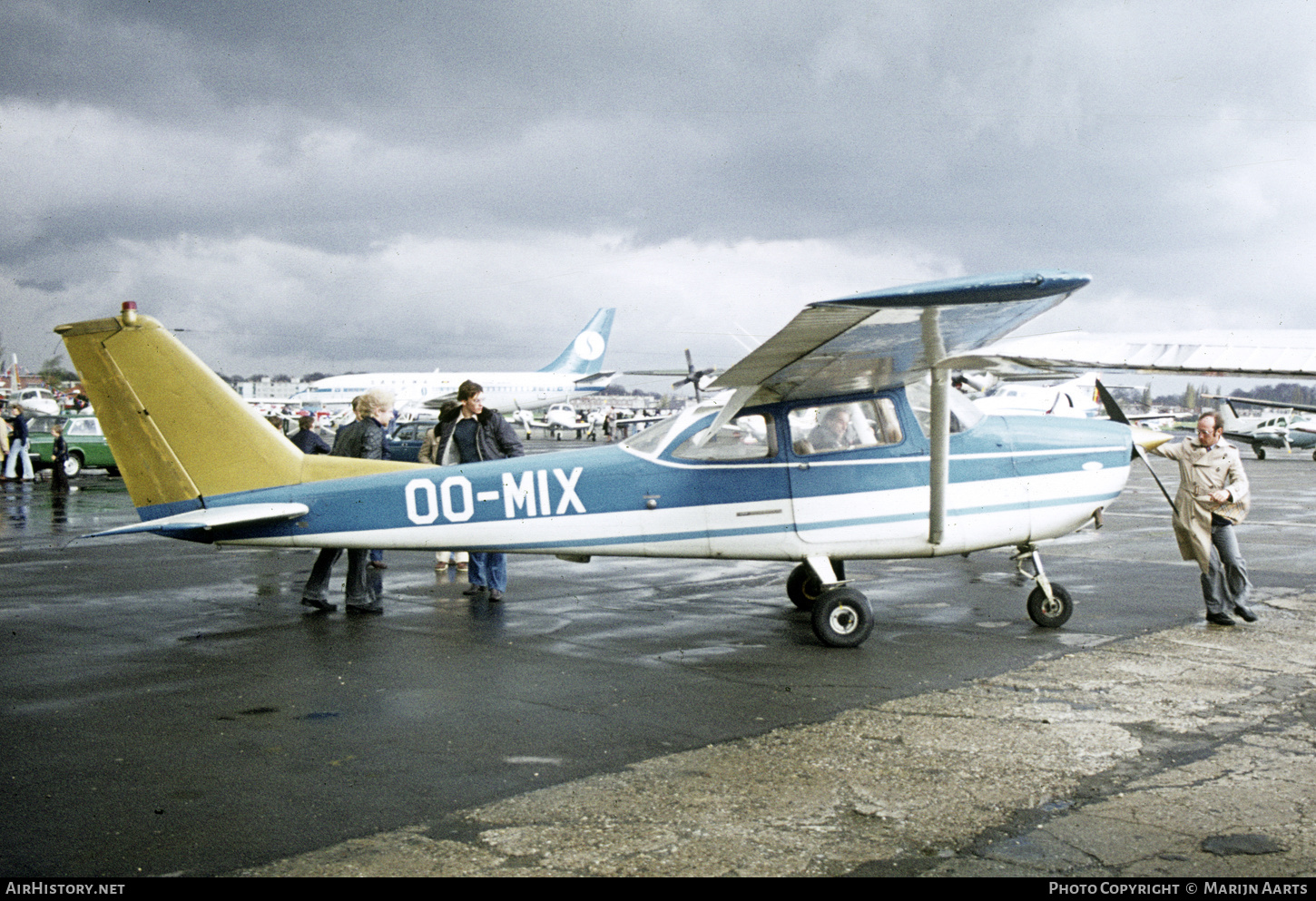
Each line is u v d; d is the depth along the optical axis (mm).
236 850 3256
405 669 5840
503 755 4246
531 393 62344
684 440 6891
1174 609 7594
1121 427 7238
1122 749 4234
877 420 6832
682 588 8930
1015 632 6844
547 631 6996
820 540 6781
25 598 8352
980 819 3492
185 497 6844
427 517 6852
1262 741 4332
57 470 20188
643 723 4719
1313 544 11391
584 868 3115
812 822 3482
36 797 3740
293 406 59250
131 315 6668
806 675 5656
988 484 6832
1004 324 5746
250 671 5789
